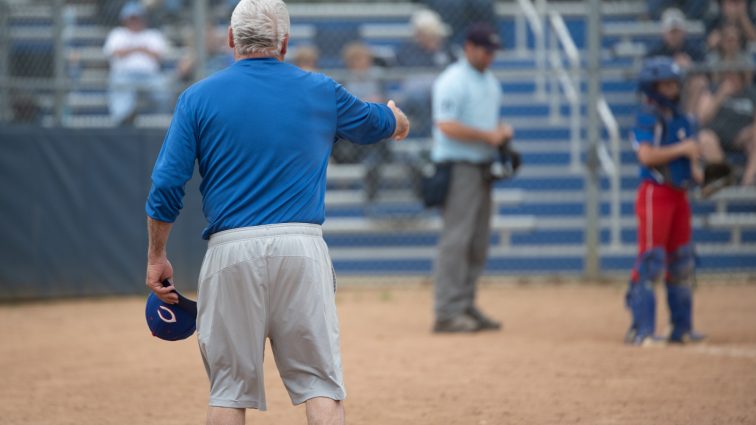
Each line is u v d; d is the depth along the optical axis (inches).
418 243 1956.2
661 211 1064.2
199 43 1674.5
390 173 1836.9
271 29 574.6
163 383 938.1
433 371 964.0
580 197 1953.7
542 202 1969.7
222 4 2022.6
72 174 1603.1
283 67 577.9
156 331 584.4
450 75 1224.8
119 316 1439.5
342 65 2047.2
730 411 768.9
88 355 1110.4
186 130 553.9
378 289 1754.4
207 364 565.3
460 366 987.9
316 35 2069.4
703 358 1003.3
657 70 1044.5
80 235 1610.5
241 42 576.7
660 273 1082.7
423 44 1871.3
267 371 987.3
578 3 2279.8
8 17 1768.0
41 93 1872.5
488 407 800.3
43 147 1590.8
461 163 1226.6
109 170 1616.6
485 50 1224.2
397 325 1318.9
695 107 1803.6
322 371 559.5
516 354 1050.1
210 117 553.0
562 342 1138.0
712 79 1866.4
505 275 1819.6
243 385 555.5
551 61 2206.0
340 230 1841.8
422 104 1841.8
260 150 553.6
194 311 585.0
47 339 1235.2
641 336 1095.6
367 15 2171.5
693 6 2105.1
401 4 2225.6
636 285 1096.2
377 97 1824.6
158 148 1636.3
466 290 1255.5
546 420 751.1
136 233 1630.2
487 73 1259.8
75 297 1610.5
